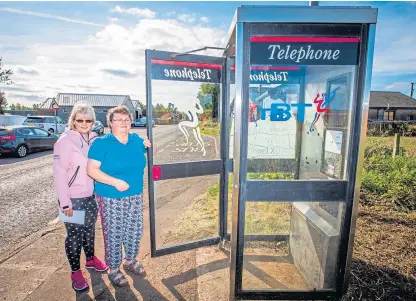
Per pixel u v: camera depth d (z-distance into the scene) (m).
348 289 2.34
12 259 2.98
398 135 6.95
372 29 1.96
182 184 5.21
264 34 1.96
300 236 2.61
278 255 2.82
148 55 2.59
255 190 2.12
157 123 2.76
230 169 3.20
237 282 2.27
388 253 2.85
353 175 2.13
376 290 2.33
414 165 5.73
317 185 2.13
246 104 2.02
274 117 2.41
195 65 2.85
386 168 5.76
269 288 2.34
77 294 2.40
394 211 3.94
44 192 5.55
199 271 2.73
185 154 2.96
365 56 1.99
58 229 3.77
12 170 7.57
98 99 38.94
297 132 2.46
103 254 3.13
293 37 1.97
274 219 2.80
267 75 2.32
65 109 36.06
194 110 2.94
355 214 2.17
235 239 2.18
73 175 2.33
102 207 2.38
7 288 2.49
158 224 3.00
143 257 3.01
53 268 2.81
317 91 2.39
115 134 2.30
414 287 2.36
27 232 3.70
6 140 9.19
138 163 2.41
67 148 2.26
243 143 2.06
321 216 2.45
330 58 2.00
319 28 1.97
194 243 3.13
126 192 2.37
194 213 4.11
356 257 2.78
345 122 2.17
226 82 3.04
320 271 2.34
